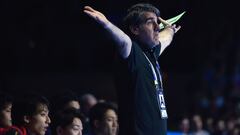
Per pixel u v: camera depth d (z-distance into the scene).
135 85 4.86
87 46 27.55
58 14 26.22
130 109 4.86
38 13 25.97
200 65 26.33
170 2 9.44
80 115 6.93
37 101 6.11
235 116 20.05
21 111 6.11
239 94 24.95
